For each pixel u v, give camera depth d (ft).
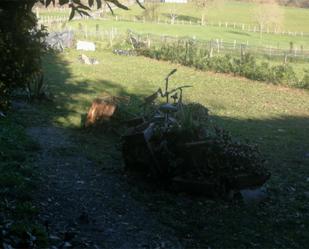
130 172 35.58
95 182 33.60
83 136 46.03
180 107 37.58
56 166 36.27
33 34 40.22
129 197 31.50
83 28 186.29
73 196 30.63
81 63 106.93
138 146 34.12
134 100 67.56
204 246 25.71
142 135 33.60
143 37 149.89
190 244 25.82
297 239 27.32
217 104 71.82
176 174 32.78
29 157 37.27
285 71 92.79
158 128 34.27
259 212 30.73
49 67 96.58
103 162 38.14
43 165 36.09
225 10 340.59
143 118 45.65
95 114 47.67
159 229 27.22
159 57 120.88
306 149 48.19
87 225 26.58
